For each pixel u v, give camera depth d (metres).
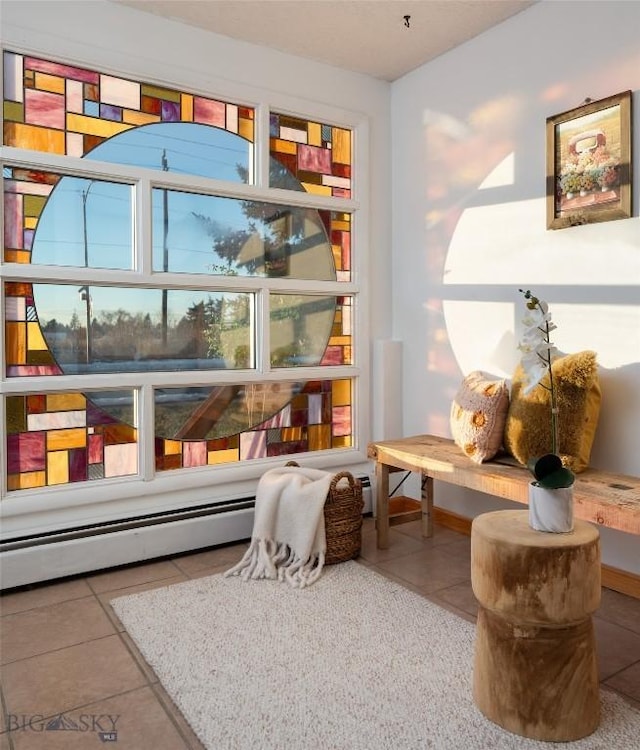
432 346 3.54
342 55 3.40
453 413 2.93
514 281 3.02
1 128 2.59
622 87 2.53
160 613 2.40
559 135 2.75
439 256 3.47
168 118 3.01
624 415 2.55
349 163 3.62
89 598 2.58
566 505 1.74
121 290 2.91
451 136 3.36
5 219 2.62
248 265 3.26
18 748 1.64
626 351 2.54
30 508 2.67
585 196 2.65
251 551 2.90
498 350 3.12
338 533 2.91
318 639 2.19
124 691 1.90
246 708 1.79
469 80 3.24
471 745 1.63
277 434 3.42
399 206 3.75
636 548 2.58
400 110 3.71
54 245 2.74
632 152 2.49
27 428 2.70
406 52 3.37
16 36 2.60
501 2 2.87
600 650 2.15
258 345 3.30
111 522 2.88
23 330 2.68
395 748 1.62
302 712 1.77
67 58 2.72
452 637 2.20
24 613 2.44
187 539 3.08
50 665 2.05
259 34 3.14
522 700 1.66
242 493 3.26
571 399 2.46
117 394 2.92
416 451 2.99
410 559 3.00
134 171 2.88
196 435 3.14
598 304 2.64
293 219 3.42
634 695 1.87
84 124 2.79
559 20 2.77
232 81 3.15
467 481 2.61
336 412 3.64
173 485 3.03
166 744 1.66
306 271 3.48
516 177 3.00
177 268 3.05
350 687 1.90
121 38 2.86
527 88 2.93
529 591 1.63
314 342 3.54
